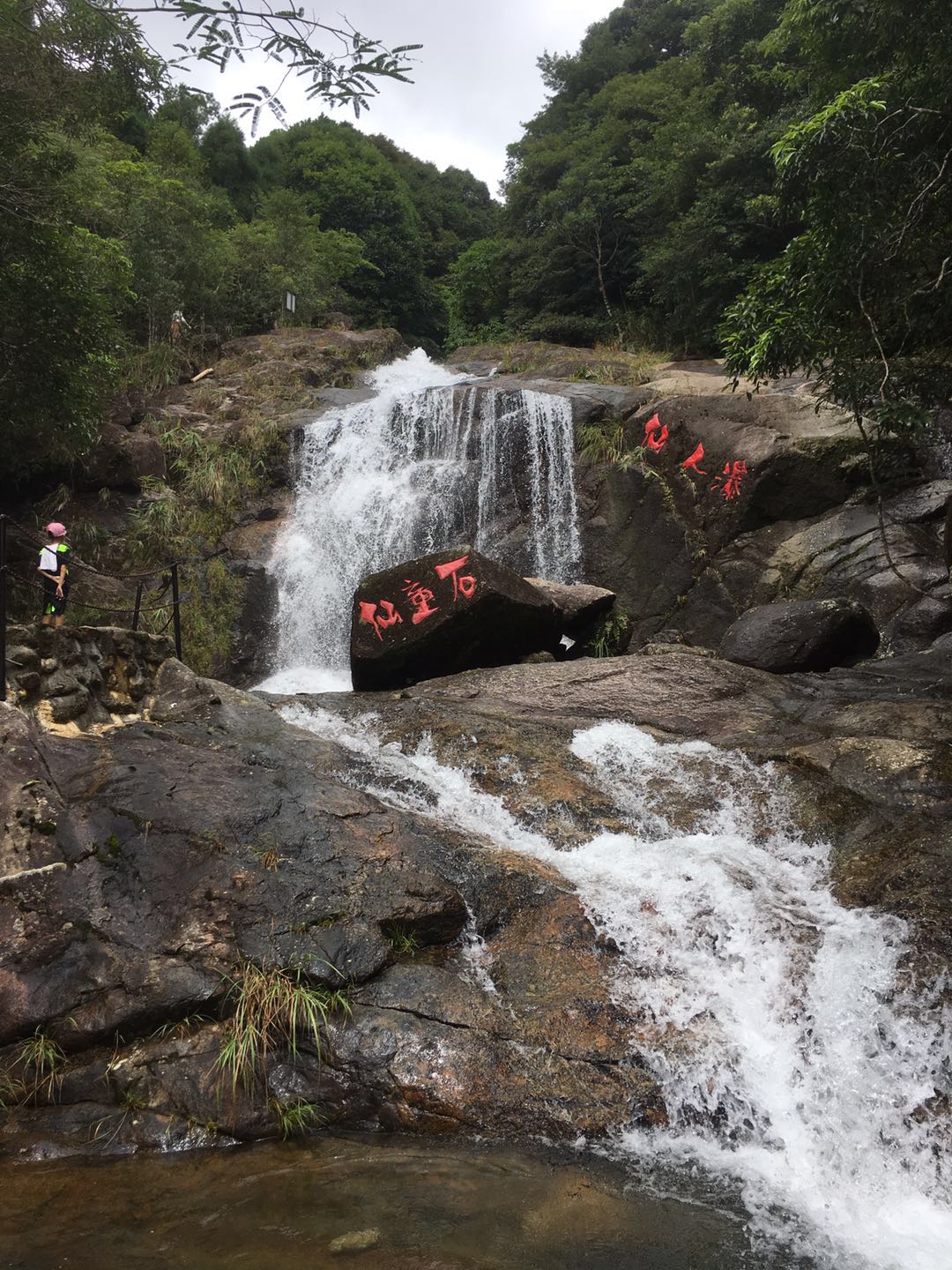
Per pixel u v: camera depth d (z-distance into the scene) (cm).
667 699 909
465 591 1052
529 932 593
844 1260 379
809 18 1052
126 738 707
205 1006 511
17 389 1236
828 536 1271
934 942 544
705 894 619
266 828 612
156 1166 438
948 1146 451
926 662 952
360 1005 522
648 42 3784
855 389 855
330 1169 434
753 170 2212
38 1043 493
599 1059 502
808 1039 518
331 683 1426
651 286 2733
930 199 803
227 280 2705
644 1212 408
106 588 1488
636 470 1482
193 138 3456
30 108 1048
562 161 3375
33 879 546
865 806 703
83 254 1512
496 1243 379
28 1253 367
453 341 3622
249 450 1756
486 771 785
